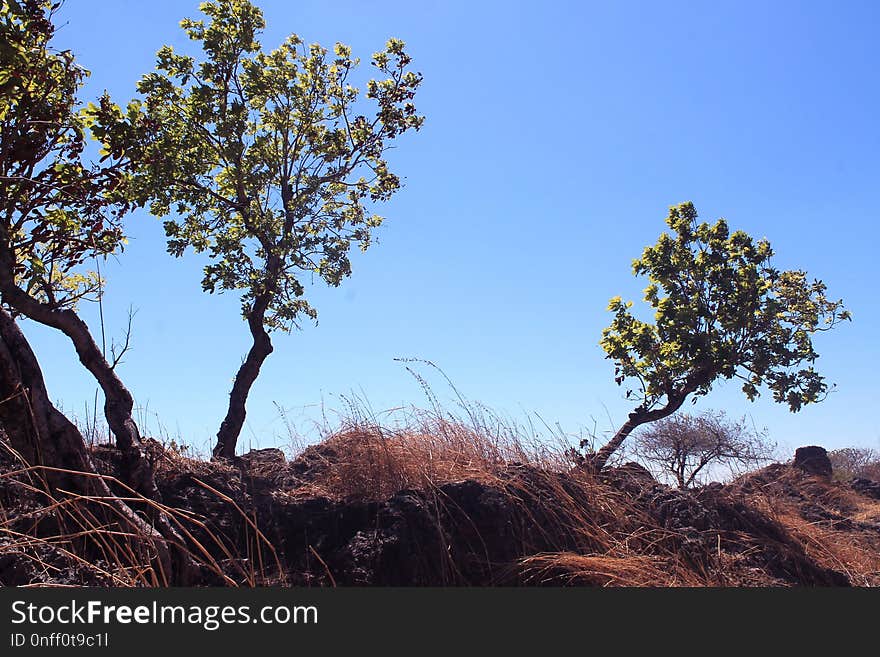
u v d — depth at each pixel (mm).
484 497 6945
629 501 7898
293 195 11359
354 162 11617
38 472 5922
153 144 9680
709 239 13820
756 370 13273
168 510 5773
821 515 10133
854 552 8727
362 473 7285
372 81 11562
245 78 10820
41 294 7598
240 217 11359
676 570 6914
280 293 11031
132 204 8125
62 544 5551
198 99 10312
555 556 6605
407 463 7383
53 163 7668
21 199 7219
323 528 6832
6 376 5914
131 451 6590
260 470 7934
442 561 6383
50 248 7746
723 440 10609
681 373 13359
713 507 8320
